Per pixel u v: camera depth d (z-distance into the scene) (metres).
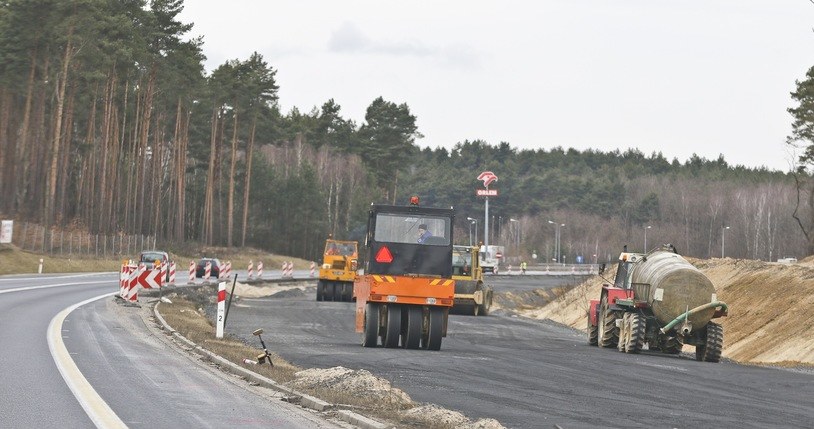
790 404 42.03
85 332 55.47
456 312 117.94
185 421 27.30
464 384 43.84
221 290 58.62
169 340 54.75
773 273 91.19
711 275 102.44
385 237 60.59
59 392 31.75
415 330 61.19
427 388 41.72
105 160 185.38
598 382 47.28
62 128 184.12
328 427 27.88
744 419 36.06
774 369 61.09
